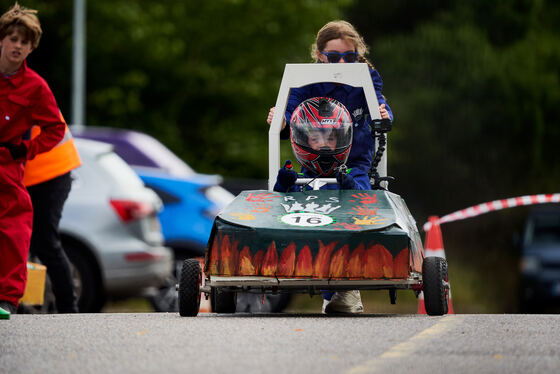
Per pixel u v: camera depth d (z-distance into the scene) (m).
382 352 14.64
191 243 37.44
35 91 22.86
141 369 13.13
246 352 14.58
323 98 22.27
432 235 30.41
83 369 13.19
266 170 86.31
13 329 17.53
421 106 93.25
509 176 93.75
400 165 93.12
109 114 83.69
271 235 19.67
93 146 34.09
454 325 18.05
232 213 20.20
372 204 20.47
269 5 83.56
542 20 100.06
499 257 90.88
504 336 16.52
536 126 93.69
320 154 21.89
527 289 58.09
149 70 84.62
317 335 16.44
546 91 94.44
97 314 22.27
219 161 86.19
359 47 24.59
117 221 33.16
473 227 93.56
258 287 20.53
